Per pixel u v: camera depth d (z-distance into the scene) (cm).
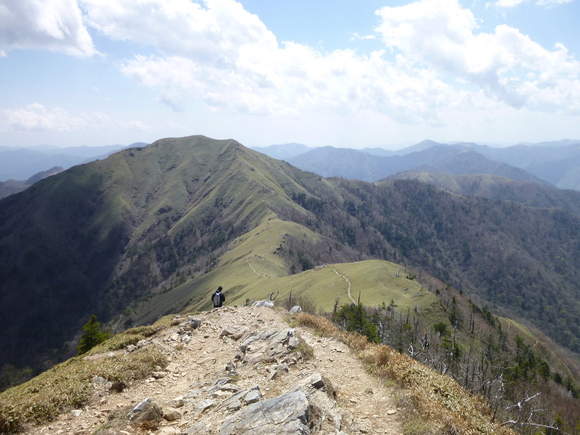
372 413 1101
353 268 14062
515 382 6425
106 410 1150
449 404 1166
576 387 9181
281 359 1492
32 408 1084
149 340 1978
